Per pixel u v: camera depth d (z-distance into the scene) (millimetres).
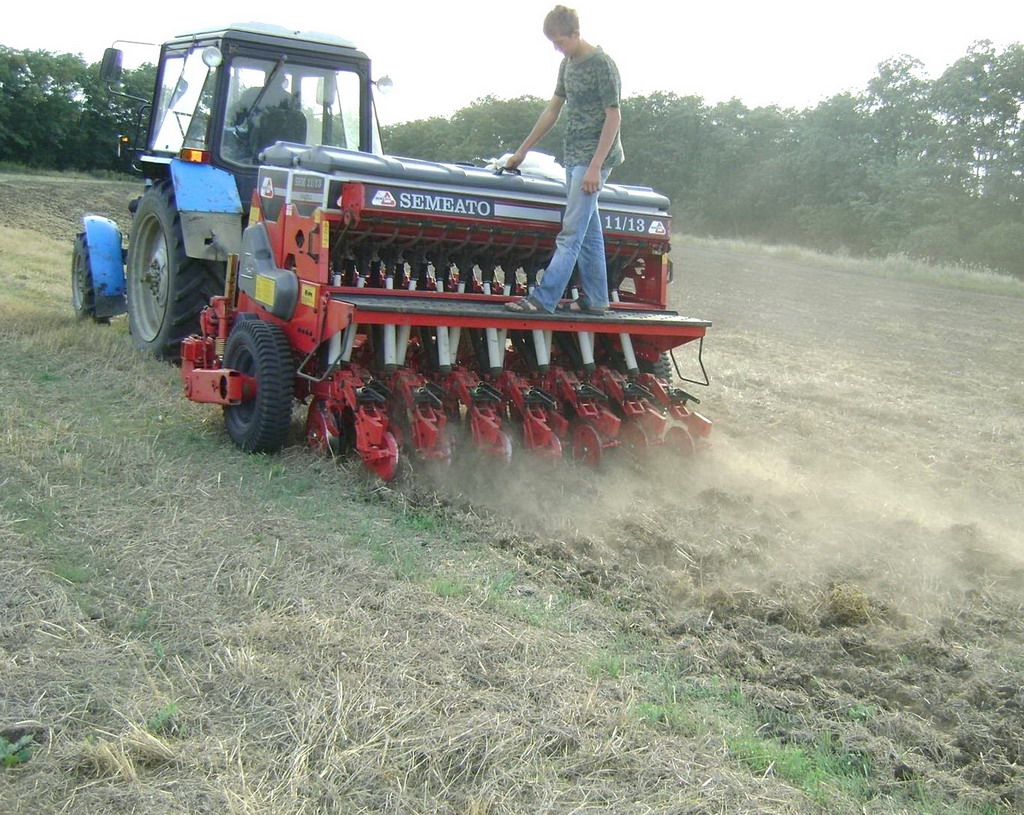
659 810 3047
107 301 10281
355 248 6609
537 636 4199
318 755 3244
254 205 7195
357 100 9219
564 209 6852
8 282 13758
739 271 28078
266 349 6453
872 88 52812
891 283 26516
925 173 48125
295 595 4426
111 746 3186
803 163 54719
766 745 3504
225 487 5852
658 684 3873
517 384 6625
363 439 5969
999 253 42406
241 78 8711
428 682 3723
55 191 30438
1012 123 47844
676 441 6879
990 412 10328
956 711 3799
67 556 4715
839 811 3154
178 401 7824
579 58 6297
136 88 46188
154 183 9398
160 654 3842
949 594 5039
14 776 3102
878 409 10008
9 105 43031
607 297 6906
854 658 4277
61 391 7879
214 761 3186
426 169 6480
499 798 3066
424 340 6648
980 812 3215
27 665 3703
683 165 62219
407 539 5242
